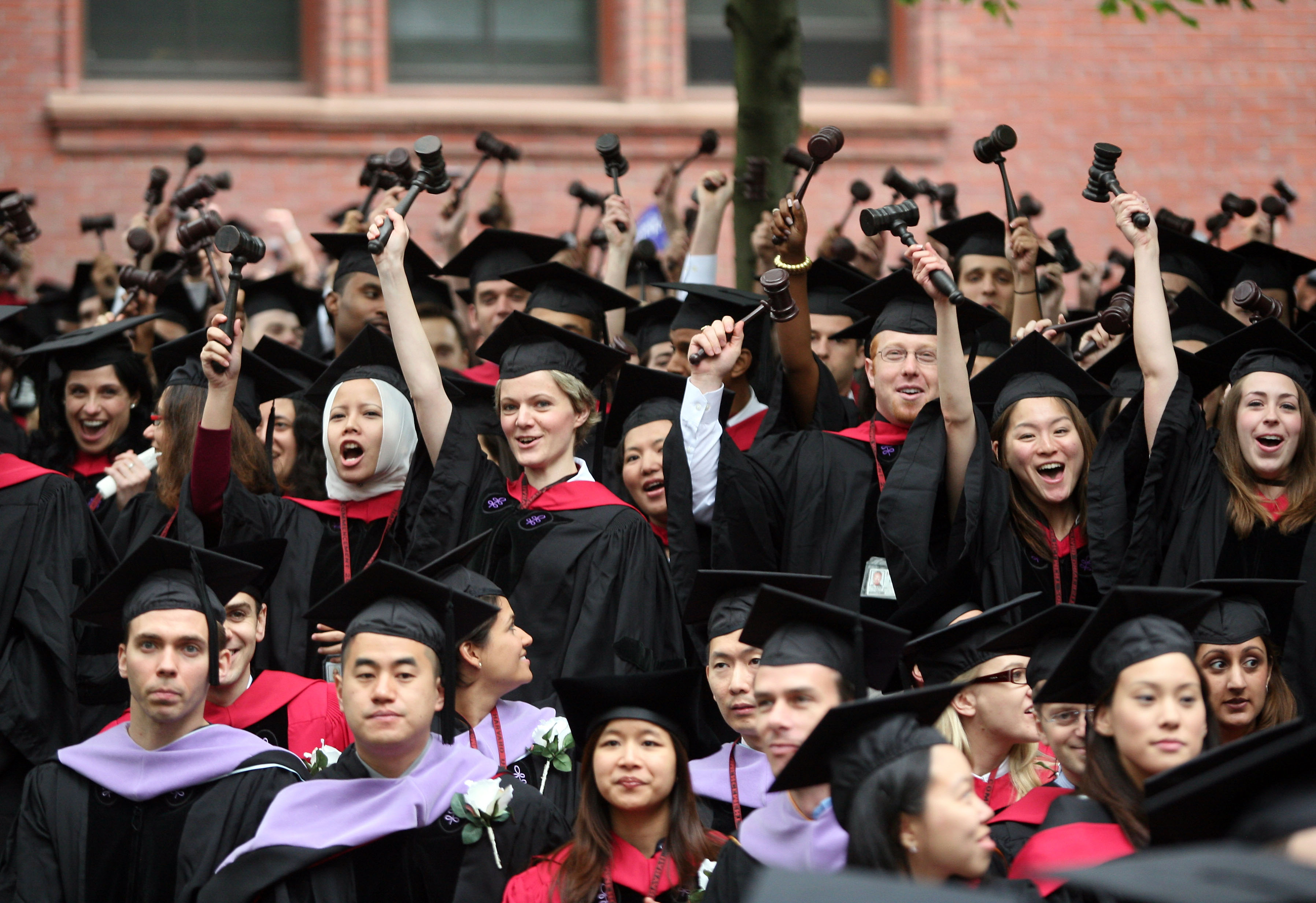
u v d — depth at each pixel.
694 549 11.91
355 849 9.45
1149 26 29.22
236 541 12.21
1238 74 29.30
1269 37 29.30
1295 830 6.37
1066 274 23.48
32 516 12.80
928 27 29.12
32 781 10.27
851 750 7.82
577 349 13.00
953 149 29.08
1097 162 12.37
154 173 18.70
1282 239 29.22
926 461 11.82
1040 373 12.54
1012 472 12.25
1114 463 12.18
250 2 29.39
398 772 9.69
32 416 18.38
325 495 14.73
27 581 12.60
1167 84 29.27
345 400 13.05
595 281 15.41
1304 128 29.30
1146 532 11.85
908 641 10.09
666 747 9.22
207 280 18.92
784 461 12.94
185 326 18.20
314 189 28.69
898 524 11.66
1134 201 12.19
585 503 12.53
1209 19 29.28
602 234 18.78
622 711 9.27
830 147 12.41
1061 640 9.68
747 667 9.96
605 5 29.73
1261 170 29.28
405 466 13.22
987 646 9.92
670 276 19.30
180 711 10.11
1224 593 10.67
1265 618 10.62
